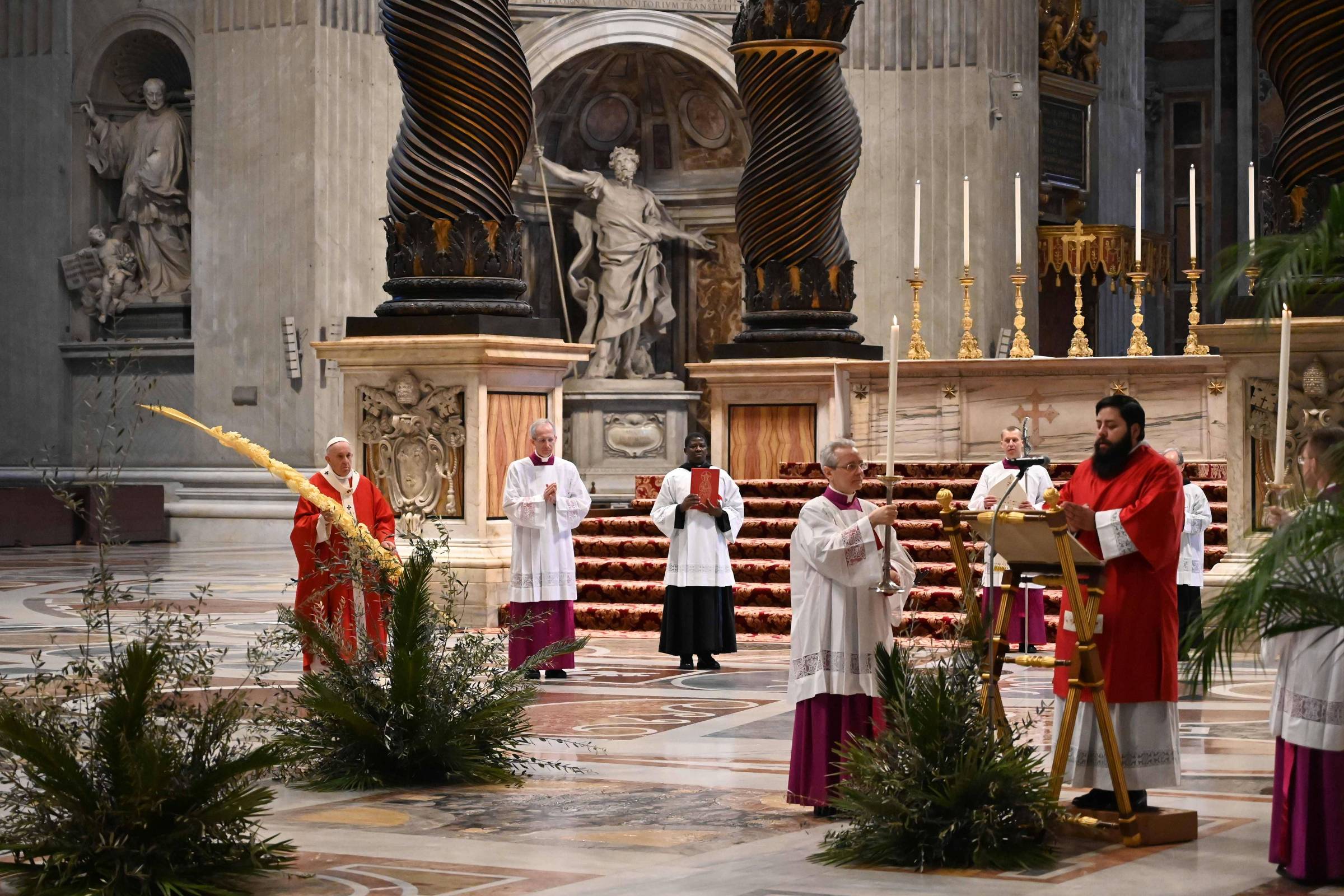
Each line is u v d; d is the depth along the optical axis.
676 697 9.70
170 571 18.22
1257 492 10.48
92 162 23.53
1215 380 14.98
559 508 10.77
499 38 12.12
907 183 22.91
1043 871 5.37
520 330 12.48
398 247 12.46
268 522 22.12
